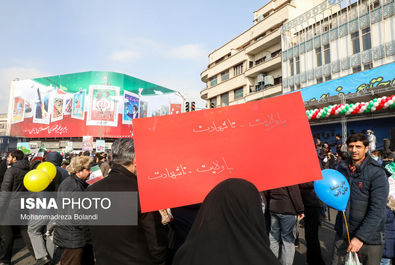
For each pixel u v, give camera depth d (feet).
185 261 3.25
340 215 8.46
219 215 3.47
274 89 78.07
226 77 111.04
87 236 6.42
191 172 6.03
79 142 141.08
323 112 31.45
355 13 52.80
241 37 104.42
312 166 6.23
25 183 10.91
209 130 6.37
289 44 70.79
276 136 6.43
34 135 142.82
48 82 146.92
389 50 46.19
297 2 83.46
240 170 6.21
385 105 25.02
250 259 3.03
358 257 7.28
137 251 5.18
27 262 13.03
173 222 7.89
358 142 7.73
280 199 10.43
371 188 7.31
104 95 142.10
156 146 6.00
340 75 54.65
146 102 156.76
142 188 5.60
